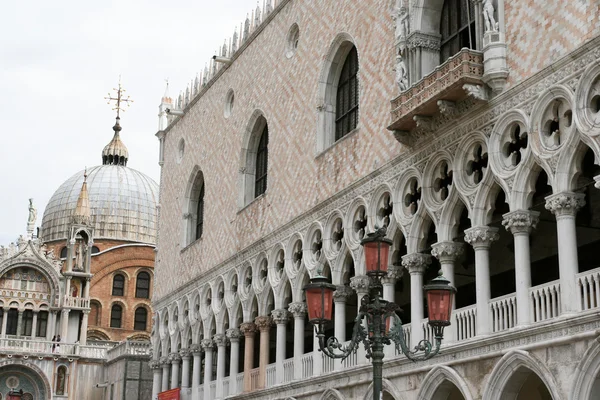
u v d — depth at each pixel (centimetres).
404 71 3316
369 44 3731
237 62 5275
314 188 4044
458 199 3030
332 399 3672
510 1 2870
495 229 2881
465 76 2853
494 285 3638
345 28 3962
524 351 2575
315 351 3872
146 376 7444
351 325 4388
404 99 3212
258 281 4578
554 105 2634
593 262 3334
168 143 6475
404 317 4106
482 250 2880
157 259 6344
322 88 4119
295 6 4531
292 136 4356
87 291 8606
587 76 2484
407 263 3244
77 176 11388
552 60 2634
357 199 3647
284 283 4250
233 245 4928
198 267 5441
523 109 2738
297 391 3978
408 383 3167
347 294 3756
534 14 2744
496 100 2848
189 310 5503
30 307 8394
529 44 2748
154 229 11000
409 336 3244
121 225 10775
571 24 2575
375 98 3616
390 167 3431
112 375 7781
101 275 10019
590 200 3147
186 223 5862
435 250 3067
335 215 3828
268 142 4644
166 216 6284
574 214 2538
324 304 2098
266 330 4450
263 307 4450
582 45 2502
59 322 8400
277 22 4747
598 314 2331
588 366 2348
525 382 2845
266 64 4825
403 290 4125
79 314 8544
